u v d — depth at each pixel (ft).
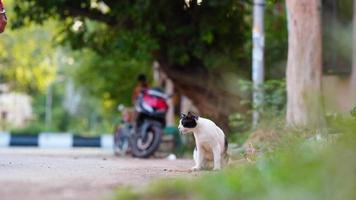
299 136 36.55
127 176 24.02
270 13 60.44
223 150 29.99
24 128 155.74
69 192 18.12
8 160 34.42
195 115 29.30
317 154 20.17
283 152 24.54
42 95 205.46
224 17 58.29
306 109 41.73
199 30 58.59
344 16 50.98
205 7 57.67
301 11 43.39
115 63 86.38
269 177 18.16
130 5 58.08
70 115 201.57
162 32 58.18
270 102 47.73
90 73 100.32
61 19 61.62
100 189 18.85
